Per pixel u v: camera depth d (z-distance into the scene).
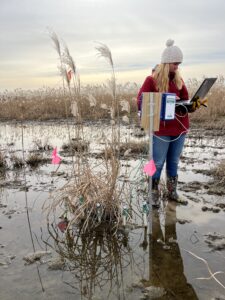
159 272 2.17
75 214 2.80
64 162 4.97
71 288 2.04
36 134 7.99
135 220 2.92
